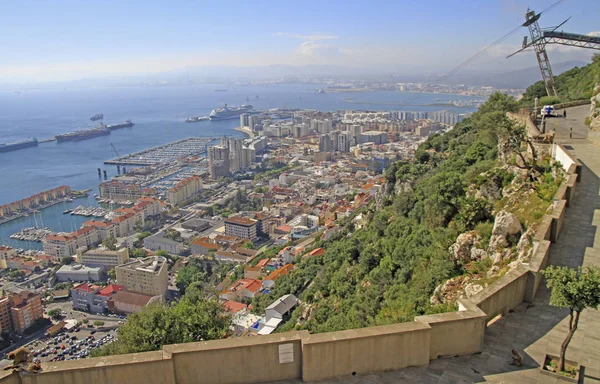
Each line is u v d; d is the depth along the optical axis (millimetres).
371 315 38500
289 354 13820
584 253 22812
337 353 13789
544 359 14547
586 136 45719
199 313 26875
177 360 13133
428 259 35812
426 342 14406
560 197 27062
